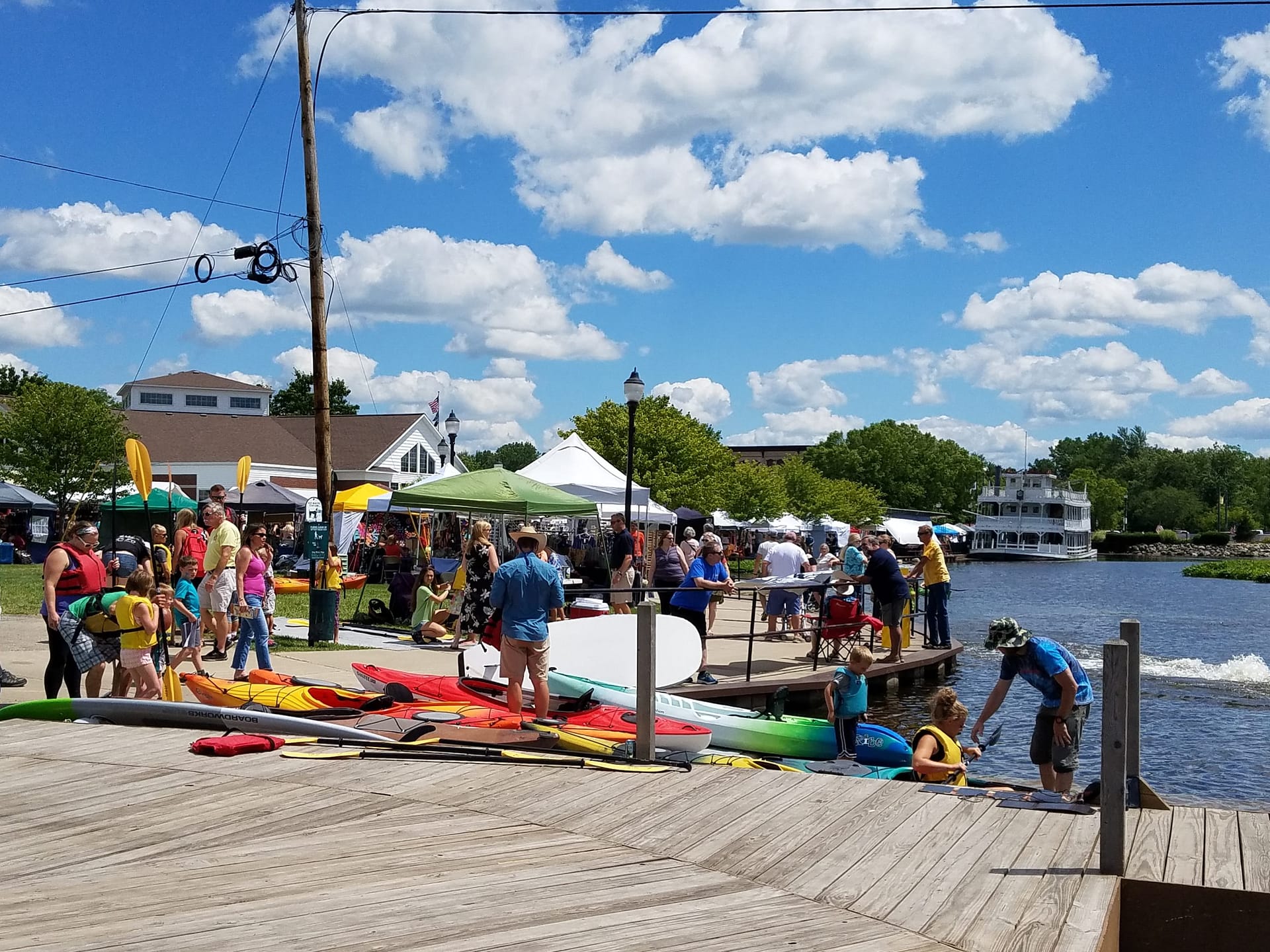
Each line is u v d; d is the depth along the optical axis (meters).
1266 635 29.30
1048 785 8.38
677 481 60.34
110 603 9.77
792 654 18.09
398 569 29.59
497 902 4.80
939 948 4.36
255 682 10.90
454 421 34.00
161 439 52.66
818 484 80.06
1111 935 4.83
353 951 4.18
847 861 5.46
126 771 7.50
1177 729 15.19
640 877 5.21
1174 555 132.88
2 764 7.77
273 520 41.94
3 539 40.16
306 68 19.55
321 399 19.31
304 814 6.36
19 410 43.66
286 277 20.72
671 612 15.23
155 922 4.49
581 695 10.79
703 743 9.87
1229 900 5.00
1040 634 28.62
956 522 121.12
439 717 9.79
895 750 10.63
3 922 4.49
